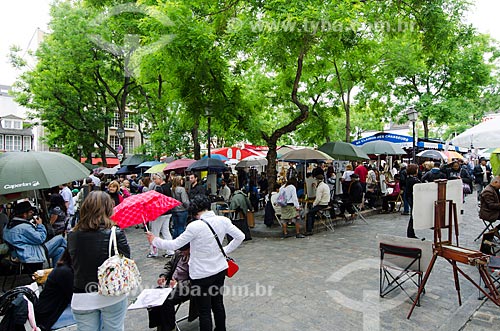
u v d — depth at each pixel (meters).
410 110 13.56
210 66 9.62
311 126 16.16
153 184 10.05
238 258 6.88
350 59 12.45
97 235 2.71
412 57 15.19
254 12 9.13
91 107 20.17
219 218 3.56
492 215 6.25
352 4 8.11
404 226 9.88
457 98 18.31
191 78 10.14
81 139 21.70
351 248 7.48
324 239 8.45
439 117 18.30
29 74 18.67
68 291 3.10
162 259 7.15
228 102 10.49
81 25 16.09
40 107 19.02
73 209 8.77
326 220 10.32
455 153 21.84
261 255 7.07
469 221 10.09
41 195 6.51
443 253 4.22
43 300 3.12
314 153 9.96
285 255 7.02
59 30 16.95
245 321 4.12
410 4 9.39
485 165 15.56
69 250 2.76
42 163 4.95
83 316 2.72
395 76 16.89
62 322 3.27
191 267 3.40
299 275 5.74
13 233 5.17
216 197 10.98
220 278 3.46
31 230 5.20
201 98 10.42
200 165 10.94
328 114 16.55
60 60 17.03
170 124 14.52
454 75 18.11
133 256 7.42
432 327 3.87
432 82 19.14
